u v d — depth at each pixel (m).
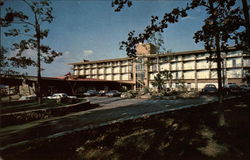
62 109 11.27
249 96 12.94
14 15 12.52
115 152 4.27
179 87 30.81
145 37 4.58
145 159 3.79
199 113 8.45
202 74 34.44
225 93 20.30
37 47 14.02
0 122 7.77
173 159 3.69
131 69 43.69
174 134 5.38
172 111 9.38
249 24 3.36
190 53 35.78
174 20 4.10
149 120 7.60
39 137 5.96
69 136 5.70
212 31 4.01
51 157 4.11
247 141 4.30
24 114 9.00
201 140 4.68
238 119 6.59
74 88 30.00
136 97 24.12
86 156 4.11
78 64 52.47
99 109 13.09
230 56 30.92
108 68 48.12
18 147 4.85
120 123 7.27
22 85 24.25
